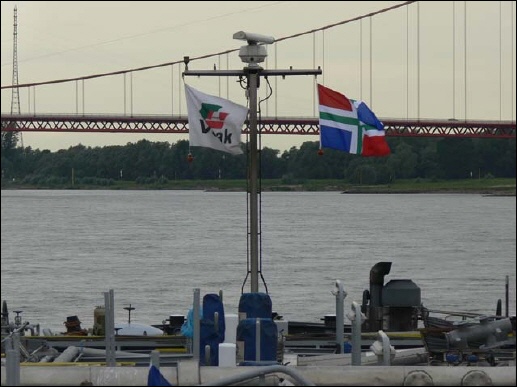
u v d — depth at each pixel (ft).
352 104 166.09
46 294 513.86
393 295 172.76
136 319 404.16
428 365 130.41
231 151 161.48
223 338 137.49
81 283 565.94
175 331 185.37
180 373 115.55
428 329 135.95
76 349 150.61
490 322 137.39
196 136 160.86
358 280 571.69
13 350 108.47
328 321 187.93
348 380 114.83
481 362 131.54
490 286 550.36
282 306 459.73
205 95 160.86
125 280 581.12
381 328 173.17
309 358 137.90
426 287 549.54
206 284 556.10
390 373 115.03
